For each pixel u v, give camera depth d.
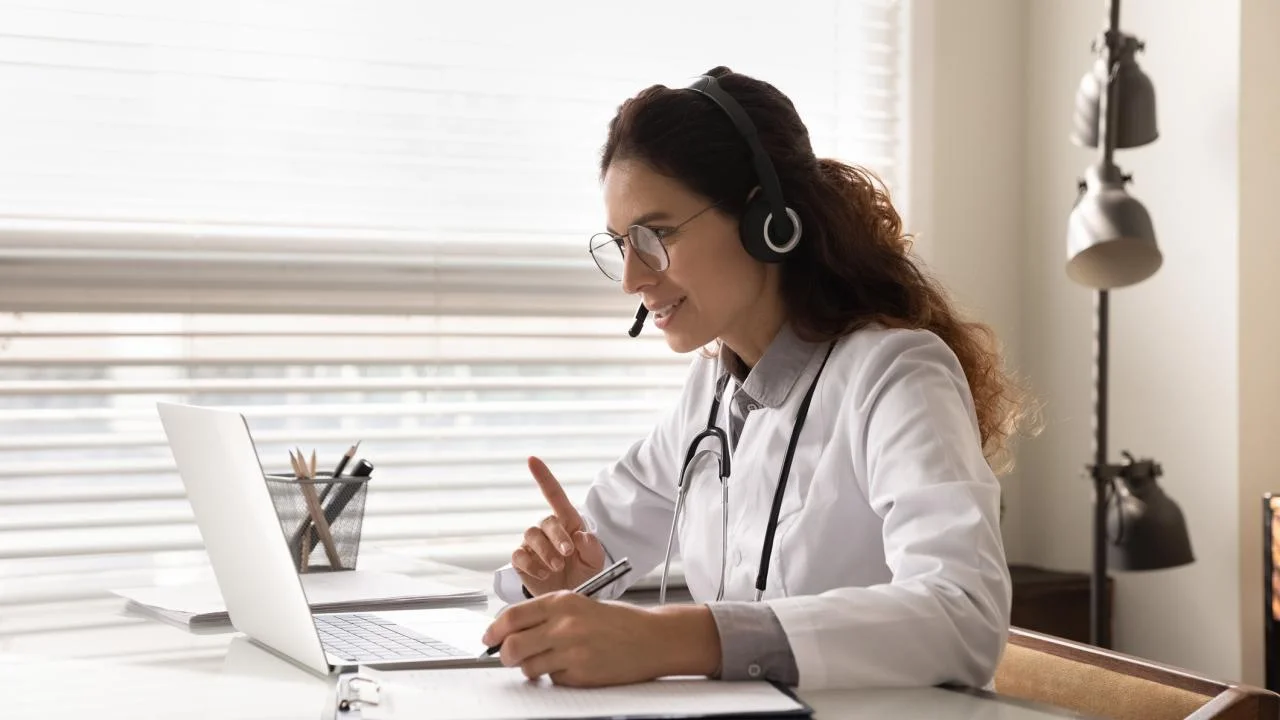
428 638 1.18
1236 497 2.46
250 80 2.39
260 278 2.42
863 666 1.00
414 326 2.53
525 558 1.40
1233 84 2.47
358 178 2.49
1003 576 1.08
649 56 2.66
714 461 1.47
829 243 1.39
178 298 2.37
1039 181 2.90
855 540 1.28
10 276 2.28
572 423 2.64
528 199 2.59
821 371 1.36
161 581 1.60
